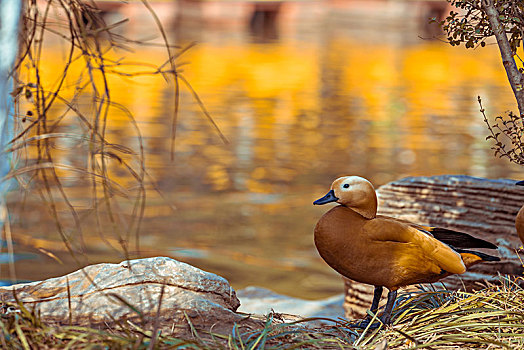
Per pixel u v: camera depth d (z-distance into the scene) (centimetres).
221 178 2242
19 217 1544
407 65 5847
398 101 3928
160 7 7981
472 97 4059
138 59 5228
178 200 1939
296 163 2488
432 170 2369
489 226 857
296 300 1077
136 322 538
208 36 7725
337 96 4109
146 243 1577
